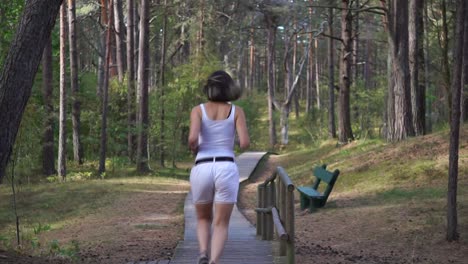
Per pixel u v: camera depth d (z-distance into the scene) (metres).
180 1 42.66
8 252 9.25
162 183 28.27
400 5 25.00
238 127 5.58
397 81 25.11
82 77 45.16
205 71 37.50
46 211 20.86
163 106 36.31
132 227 15.17
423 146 21.36
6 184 26.98
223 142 5.58
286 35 62.91
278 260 8.55
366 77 67.75
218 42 62.12
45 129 28.61
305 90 101.31
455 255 11.12
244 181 28.53
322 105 73.94
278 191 9.12
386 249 11.83
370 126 52.69
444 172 18.47
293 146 57.50
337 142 37.44
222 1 48.41
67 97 34.09
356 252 11.59
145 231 14.27
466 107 25.09
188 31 48.38
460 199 15.17
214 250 5.59
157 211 18.77
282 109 61.06
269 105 61.50
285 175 8.00
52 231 16.11
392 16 25.52
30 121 17.31
